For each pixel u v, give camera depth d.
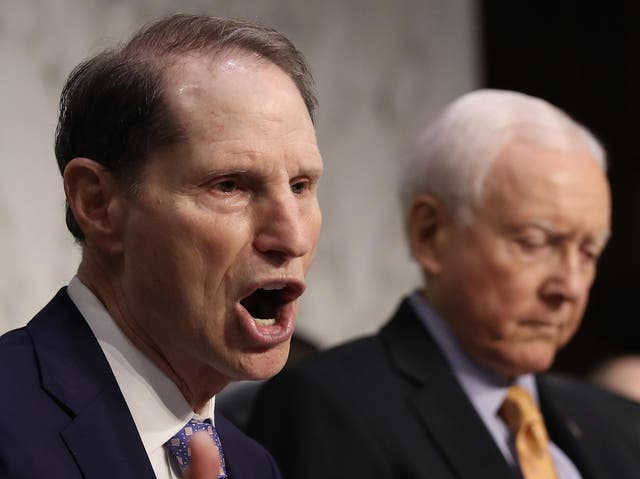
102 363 1.82
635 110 6.75
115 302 1.86
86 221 1.84
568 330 2.95
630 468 3.12
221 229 1.75
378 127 6.03
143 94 1.78
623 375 4.42
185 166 1.75
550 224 2.87
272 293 1.85
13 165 4.65
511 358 2.91
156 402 1.86
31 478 1.64
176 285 1.77
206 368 1.88
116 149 1.80
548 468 2.91
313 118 1.96
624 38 6.76
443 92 6.33
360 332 5.91
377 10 6.05
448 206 2.97
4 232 4.60
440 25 6.34
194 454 1.64
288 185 1.79
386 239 6.04
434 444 2.80
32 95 4.73
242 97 1.77
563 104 6.70
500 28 6.58
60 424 1.73
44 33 4.79
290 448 2.75
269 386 2.91
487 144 2.94
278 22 5.62
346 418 2.77
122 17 5.03
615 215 6.73
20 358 1.79
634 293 5.04
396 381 2.89
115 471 1.72
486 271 2.90
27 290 4.66
